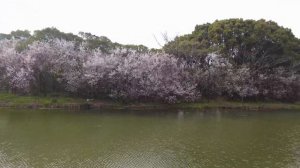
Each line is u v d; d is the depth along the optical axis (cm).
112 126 3412
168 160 2331
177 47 5641
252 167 2212
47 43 5084
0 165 2150
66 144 2678
